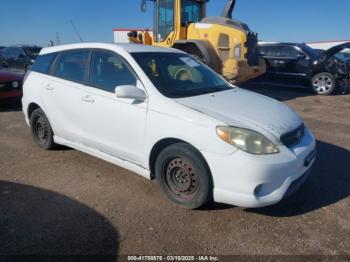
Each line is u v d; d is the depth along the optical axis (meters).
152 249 2.78
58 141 4.77
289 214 3.31
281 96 10.71
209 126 3.04
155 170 3.55
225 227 3.09
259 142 2.94
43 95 4.72
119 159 3.93
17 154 4.95
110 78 3.95
